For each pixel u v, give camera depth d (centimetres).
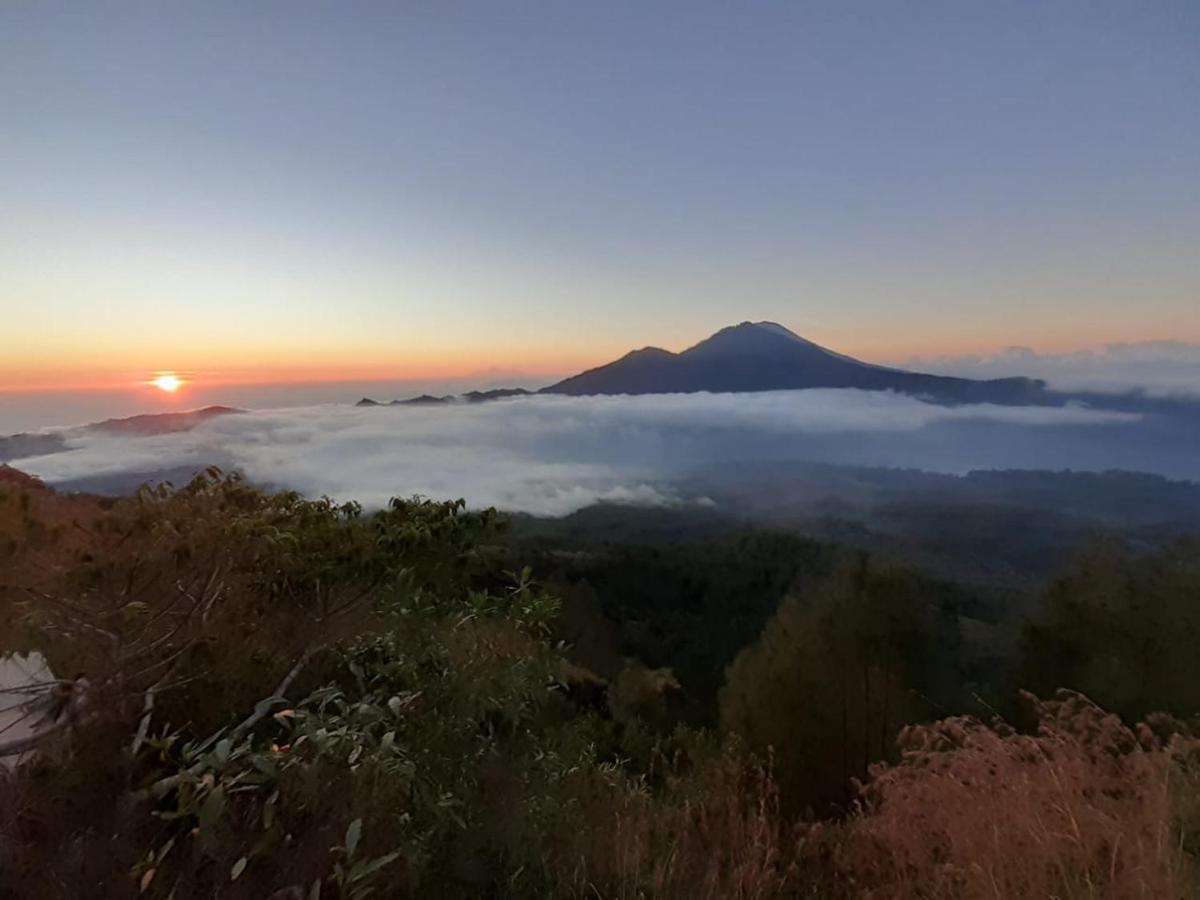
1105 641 762
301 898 172
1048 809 275
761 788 411
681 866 274
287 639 286
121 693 204
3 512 337
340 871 173
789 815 573
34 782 186
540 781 281
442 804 218
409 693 255
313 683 278
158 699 236
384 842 205
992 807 281
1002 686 873
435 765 242
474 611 310
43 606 246
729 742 675
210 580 254
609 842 282
